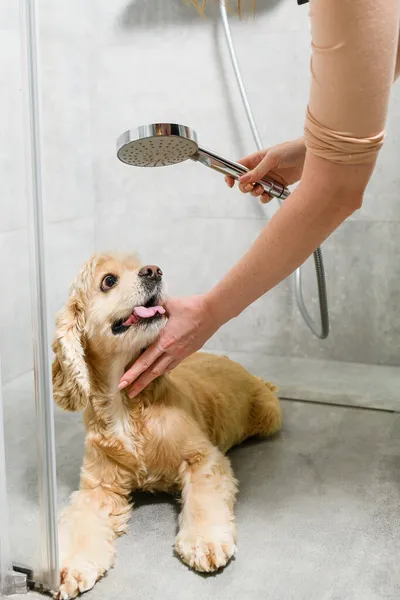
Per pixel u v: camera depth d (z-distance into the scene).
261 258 0.83
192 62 1.62
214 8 1.56
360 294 1.64
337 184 0.72
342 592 0.79
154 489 1.05
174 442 0.98
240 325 1.75
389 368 1.64
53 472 0.80
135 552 0.89
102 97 1.73
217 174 1.67
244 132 1.62
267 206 1.64
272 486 1.06
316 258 1.44
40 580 0.83
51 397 0.79
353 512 0.97
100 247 1.80
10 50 0.73
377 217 1.58
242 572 0.83
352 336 1.67
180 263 1.77
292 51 1.54
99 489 0.99
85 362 0.99
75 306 1.00
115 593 0.81
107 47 1.69
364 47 0.60
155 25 1.63
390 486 1.04
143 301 0.96
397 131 1.51
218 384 1.19
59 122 1.59
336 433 1.26
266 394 1.27
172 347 0.94
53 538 0.80
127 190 1.77
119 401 0.98
